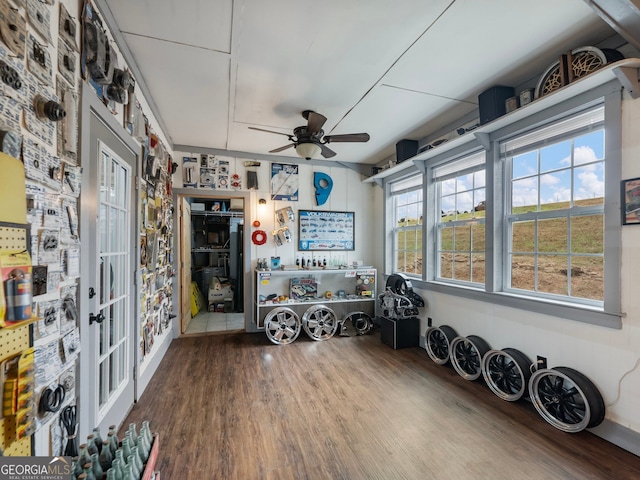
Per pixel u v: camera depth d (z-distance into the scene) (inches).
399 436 81.6
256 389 108.1
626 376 75.2
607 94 78.5
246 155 178.7
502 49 86.5
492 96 107.0
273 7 70.6
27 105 42.3
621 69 69.9
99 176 68.1
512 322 105.2
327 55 89.1
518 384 100.0
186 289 192.2
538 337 96.3
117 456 43.2
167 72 97.5
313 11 71.9
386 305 156.7
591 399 78.5
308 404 97.9
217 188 173.0
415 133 151.6
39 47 45.2
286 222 185.3
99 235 69.0
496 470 69.2
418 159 147.9
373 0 68.6
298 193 189.0
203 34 80.0
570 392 84.1
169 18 74.3
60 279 50.6
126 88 73.9
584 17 73.9
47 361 46.5
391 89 108.9
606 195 79.6
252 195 179.9
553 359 91.8
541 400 91.0
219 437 81.0
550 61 92.4
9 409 36.5
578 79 77.7
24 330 39.4
